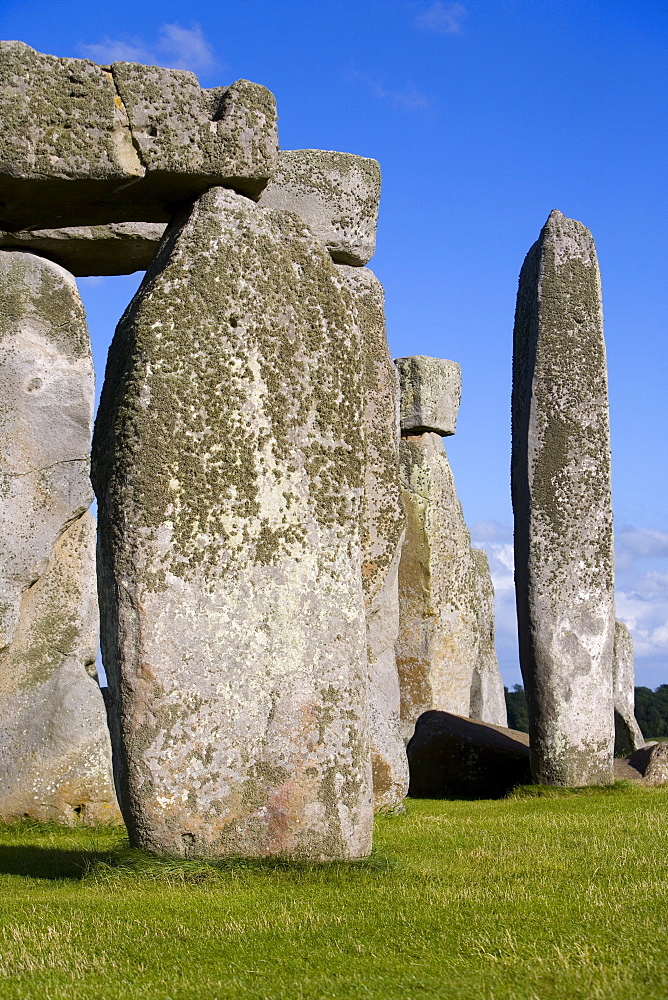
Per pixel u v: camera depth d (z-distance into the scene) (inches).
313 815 290.2
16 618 462.6
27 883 299.9
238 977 206.5
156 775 279.3
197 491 286.7
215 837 282.5
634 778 535.5
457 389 765.3
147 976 208.2
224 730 284.0
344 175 490.0
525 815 422.0
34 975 208.7
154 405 284.8
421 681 727.1
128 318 296.4
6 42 301.1
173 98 308.2
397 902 252.1
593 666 518.3
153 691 279.3
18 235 473.1
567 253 528.7
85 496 479.2
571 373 522.6
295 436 299.6
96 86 305.3
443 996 195.0
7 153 298.8
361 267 495.2
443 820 417.4
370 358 484.1
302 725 291.1
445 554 743.1
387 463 483.5
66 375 479.2
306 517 298.2
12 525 462.9
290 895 258.5
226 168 307.3
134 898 258.4
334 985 201.0
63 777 449.1
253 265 301.3
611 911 242.2
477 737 569.3
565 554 518.6
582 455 521.7
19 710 457.1
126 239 479.2
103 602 290.2
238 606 288.0
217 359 292.7
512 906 247.6
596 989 194.5
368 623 478.6
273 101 314.2
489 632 847.7
